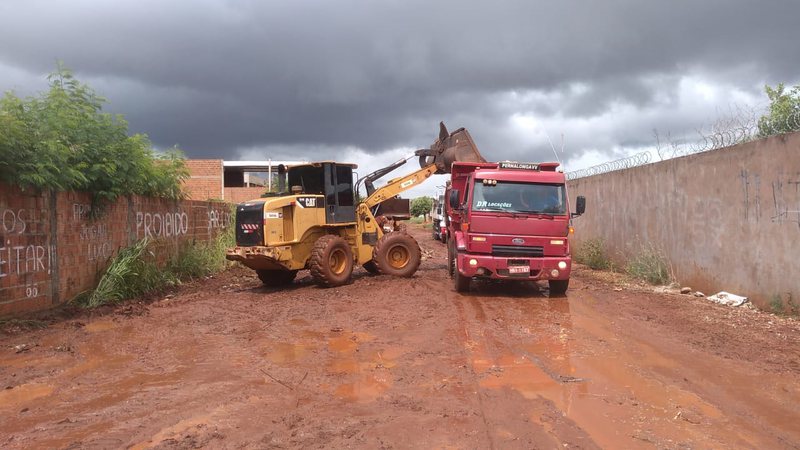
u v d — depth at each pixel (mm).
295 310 9961
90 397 5430
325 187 13227
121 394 5508
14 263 8688
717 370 6109
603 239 17109
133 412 4973
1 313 8422
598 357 6652
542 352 6895
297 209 12555
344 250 12906
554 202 11031
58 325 8750
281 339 7812
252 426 4594
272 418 4770
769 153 9367
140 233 12906
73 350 7293
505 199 11039
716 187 10938
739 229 10203
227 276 15531
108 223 11500
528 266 10812
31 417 4902
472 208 11047
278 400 5242
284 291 12383
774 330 7953
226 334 8195
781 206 9086
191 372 6258
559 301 10531
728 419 4699
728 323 8453
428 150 16188
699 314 9148
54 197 9680
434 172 15789
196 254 15094
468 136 14562
